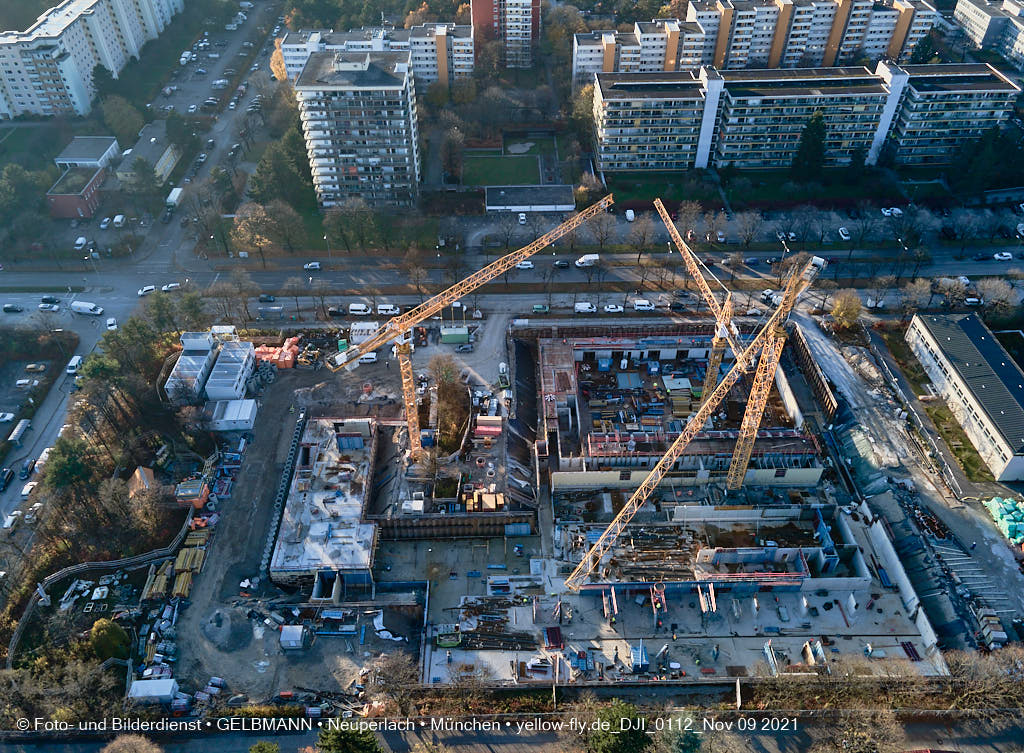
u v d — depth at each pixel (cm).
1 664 16762
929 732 15825
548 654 17412
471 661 17288
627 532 19875
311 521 19600
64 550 19050
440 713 16100
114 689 16400
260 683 16712
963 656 16362
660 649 17538
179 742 15625
